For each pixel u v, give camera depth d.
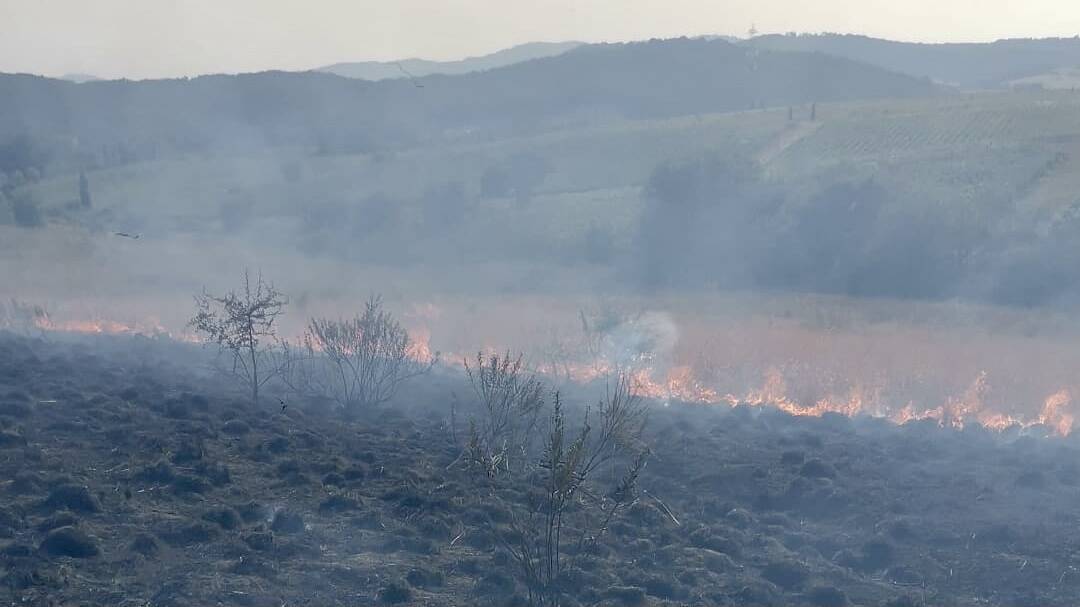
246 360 37.84
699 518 22.31
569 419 29.41
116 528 20.20
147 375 34.62
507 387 27.12
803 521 22.77
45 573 17.64
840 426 30.72
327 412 31.41
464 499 22.25
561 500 18.42
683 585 18.53
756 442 28.62
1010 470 25.95
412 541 20.00
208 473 23.53
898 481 25.00
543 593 17.73
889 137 144.75
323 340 33.00
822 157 136.50
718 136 159.38
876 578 19.75
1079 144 124.56
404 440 27.50
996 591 19.00
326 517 21.42
